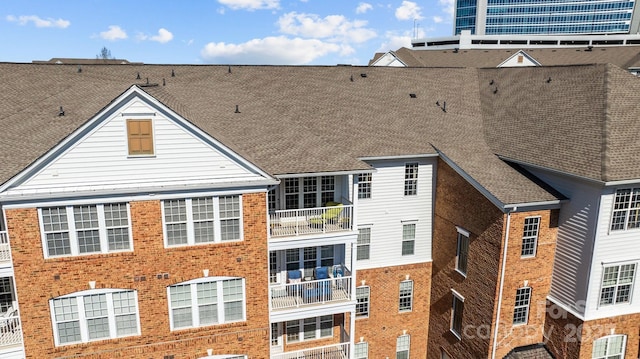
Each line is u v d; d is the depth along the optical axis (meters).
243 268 16.92
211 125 19.34
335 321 21.92
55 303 15.11
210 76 24.84
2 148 15.70
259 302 17.41
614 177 16.12
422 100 26.33
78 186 14.46
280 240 17.58
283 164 17.62
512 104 24.72
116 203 15.06
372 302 22.95
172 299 16.38
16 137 16.45
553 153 19.34
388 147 21.77
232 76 25.23
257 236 16.84
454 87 28.08
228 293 17.02
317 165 17.83
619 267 17.62
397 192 22.42
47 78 22.31
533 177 19.91
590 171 16.86
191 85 23.67
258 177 16.28
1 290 16.69
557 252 18.86
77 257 14.96
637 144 17.80
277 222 18.31
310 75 26.62
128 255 15.48
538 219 18.47
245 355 17.66
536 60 58.72
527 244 18.62
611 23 135.50
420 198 22.86
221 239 16.55
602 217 16.80
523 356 19.12
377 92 26.22
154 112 14.68
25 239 14.32
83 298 15.34
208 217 16.20
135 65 24.78
